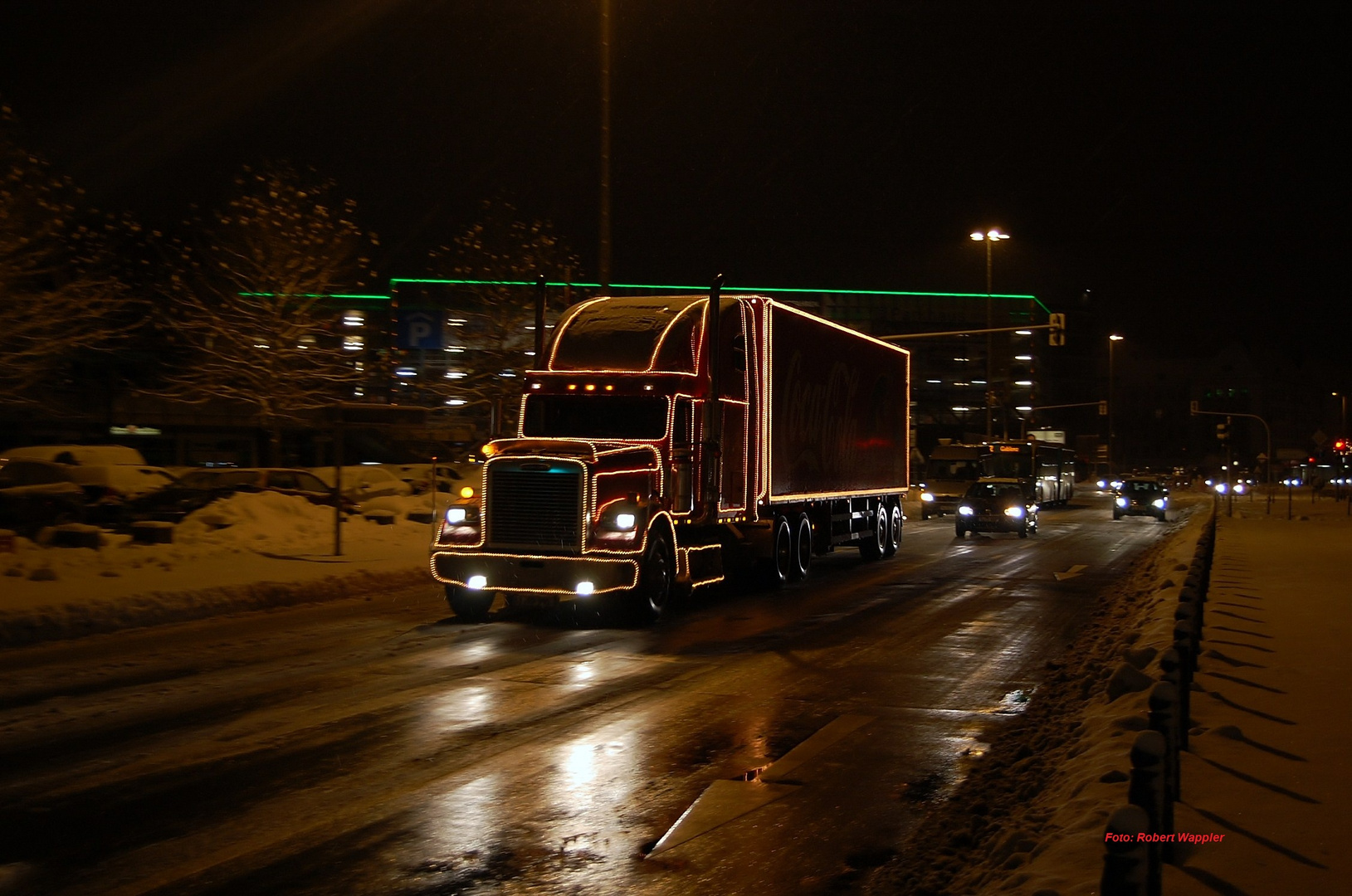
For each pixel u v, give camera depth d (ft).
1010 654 41.91
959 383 366.22
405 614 52.24
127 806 22.31
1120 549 98.37
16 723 29.43
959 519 113.80
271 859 19.36
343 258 110.73
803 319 67.87
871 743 28.04
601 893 17.99
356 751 26.78
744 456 60.64
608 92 81.41
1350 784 21.25
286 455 154.71
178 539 72.59
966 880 18.04
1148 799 13.37
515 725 29.66
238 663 38.78
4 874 18.48
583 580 47.55
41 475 86.07
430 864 19.17
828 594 62.28
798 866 19.29
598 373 54.03
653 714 31.17
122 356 139.85
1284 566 70.13
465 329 120.26
